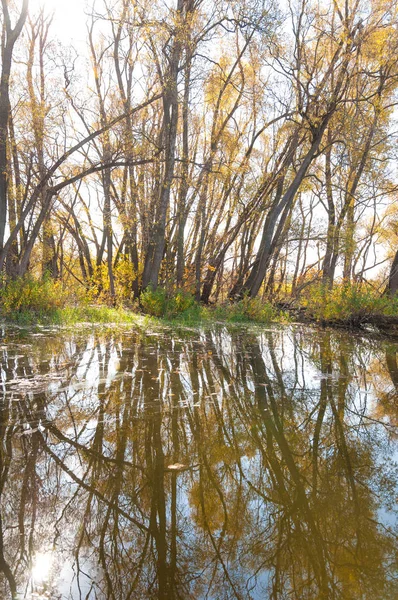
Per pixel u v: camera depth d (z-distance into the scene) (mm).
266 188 15492
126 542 1839
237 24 11477
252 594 1517
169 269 14812
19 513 2037
